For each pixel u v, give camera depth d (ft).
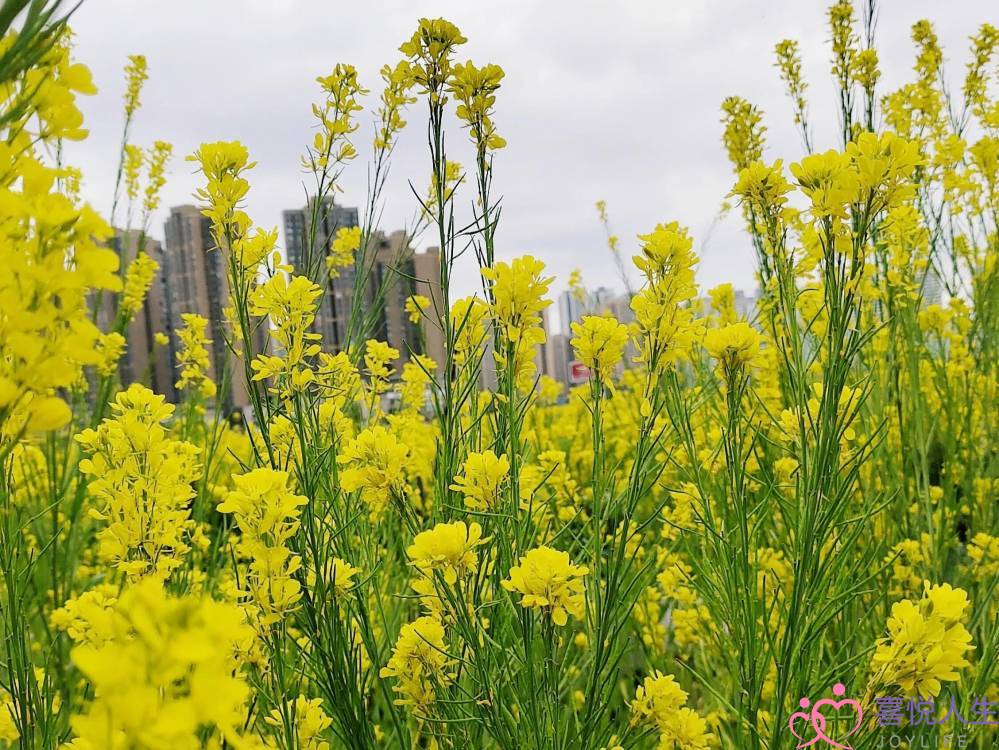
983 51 13.85
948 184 12.55
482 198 5.98
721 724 7.31
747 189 6.05
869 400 9.24
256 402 5.43
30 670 4.56
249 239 5.66
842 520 6.04
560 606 4.02
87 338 2.04
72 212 1.99
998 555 8.18
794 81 13.00
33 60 2.19
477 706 4.98
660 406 5.21
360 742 4.93
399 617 7.57
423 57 5.93
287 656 5.63
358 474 5.03
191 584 7.67
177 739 1.63
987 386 10.72
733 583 5.95
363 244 8.23
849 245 4.81
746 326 5.44
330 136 7.34
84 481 8.93
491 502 4.94
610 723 5.84
